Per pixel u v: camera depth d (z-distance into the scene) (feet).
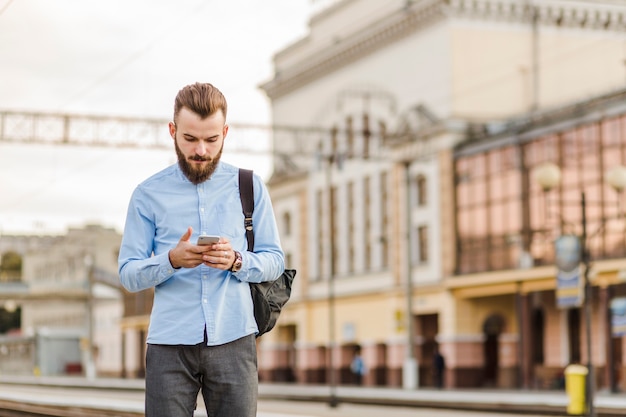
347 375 188.03
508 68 160.66
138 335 279.08
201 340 14.55
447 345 155.74
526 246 142.61
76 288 305.94
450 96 158.40
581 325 142.41
